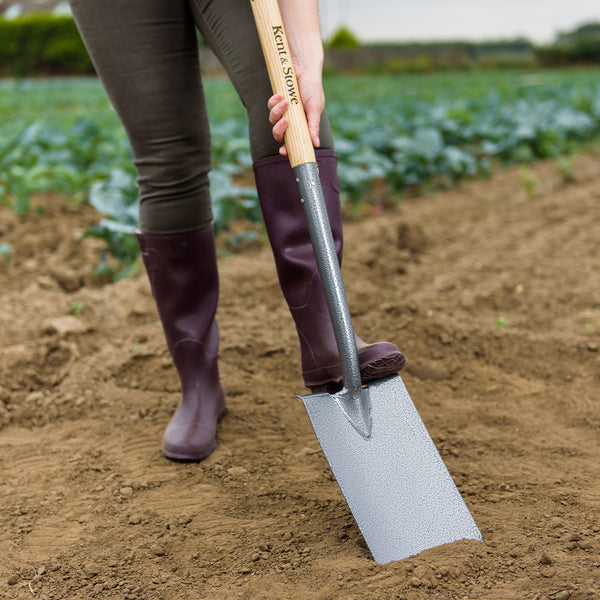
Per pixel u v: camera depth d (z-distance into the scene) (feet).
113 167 15.30
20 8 118.73
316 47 5.02
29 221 13.61
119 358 7.98
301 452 6.18
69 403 7.16
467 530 4.54
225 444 6.36
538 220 13.51
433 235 12.84
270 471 5.88
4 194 14.78
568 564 4.21
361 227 13.42
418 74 101.40
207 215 6.06
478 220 13.94
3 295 9.95
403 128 21.66
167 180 5.75
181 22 5.44
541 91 39.63
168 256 5.96
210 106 36.86
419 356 8.04
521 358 7.84
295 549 4.74
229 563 4.63
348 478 4.57
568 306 9.23
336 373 5.39
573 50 107.65
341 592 4.13
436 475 4.71
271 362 8.07
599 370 7.39
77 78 100.22
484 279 10.34
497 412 6.73
